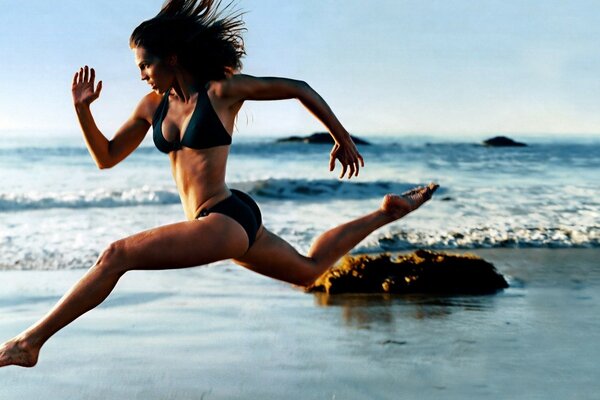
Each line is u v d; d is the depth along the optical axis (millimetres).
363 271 8062
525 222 12453
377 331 6391
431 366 5523
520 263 9461
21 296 7594
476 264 8148
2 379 5250
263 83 4160
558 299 7570
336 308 7195
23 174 21125
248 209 4219
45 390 5059
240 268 9117
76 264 9281
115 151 4422
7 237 11023
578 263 9500
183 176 4219
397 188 17578
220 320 6754
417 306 7266
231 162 25281
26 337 3799
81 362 5605
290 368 5477
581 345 6031
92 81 4328
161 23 4152
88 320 6727
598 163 23734
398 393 5000
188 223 4000
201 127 4121
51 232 11570
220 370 5438
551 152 27750
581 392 5031
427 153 27859
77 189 17875
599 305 7340
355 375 5328
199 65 4156
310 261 4508
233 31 4320
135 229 12023
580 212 13523
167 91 4305
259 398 4918
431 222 12398
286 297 7641
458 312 7043
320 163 24875
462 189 17188
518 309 7164
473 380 5234
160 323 6637
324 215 13344
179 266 3973
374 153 27984
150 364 5562
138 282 8273
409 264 8133
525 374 5363
